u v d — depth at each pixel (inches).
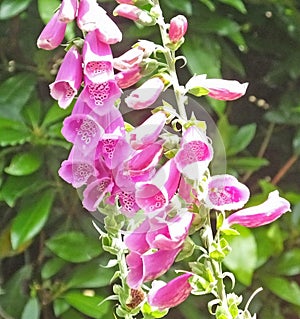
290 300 28.6
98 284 26.8
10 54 30.6
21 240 25.5
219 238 14.6
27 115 27.0
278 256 29.6
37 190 27.6
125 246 14.6
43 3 23.9
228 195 13.7
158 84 13.6
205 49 27.8
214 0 29.6
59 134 26.3
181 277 14.0
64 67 13.8
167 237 13.3
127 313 15.5
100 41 13.6
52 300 28.0
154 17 14.3
